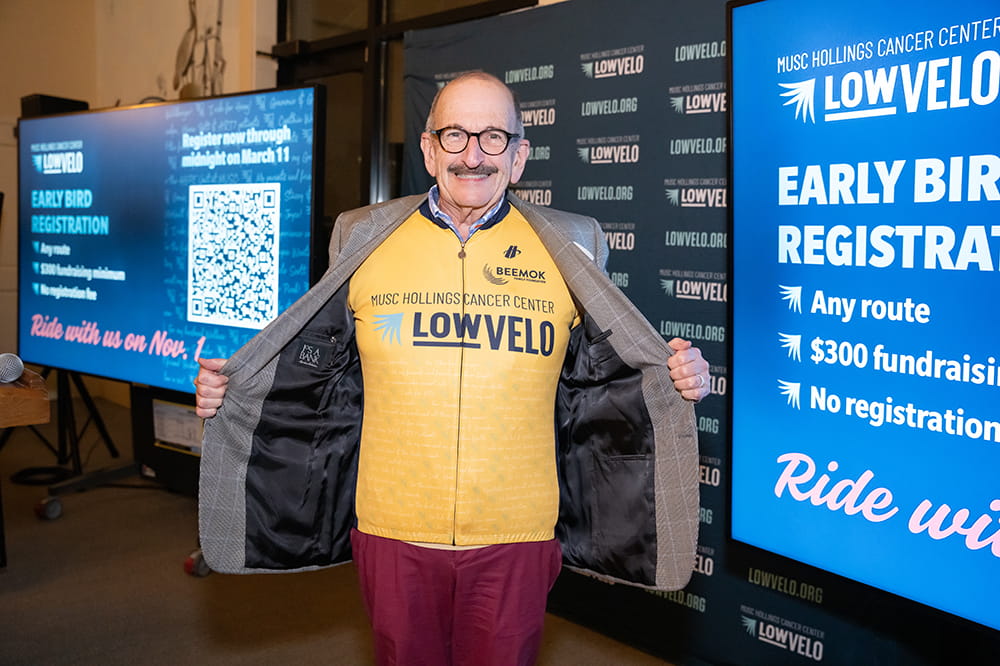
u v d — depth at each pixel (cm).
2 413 170
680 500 150
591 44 264
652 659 257
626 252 260
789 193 193
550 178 277
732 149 204
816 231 188
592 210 267
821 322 188
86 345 369
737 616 244
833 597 224
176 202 327
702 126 241
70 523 362
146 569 315
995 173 154
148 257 339
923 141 166
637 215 257
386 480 148
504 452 146
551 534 154
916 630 209
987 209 156
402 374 146
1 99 596
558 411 162
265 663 246
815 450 191
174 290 331
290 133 290
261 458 158
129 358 351
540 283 151
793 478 196
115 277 353
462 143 147
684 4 243
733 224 206
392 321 148
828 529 189
